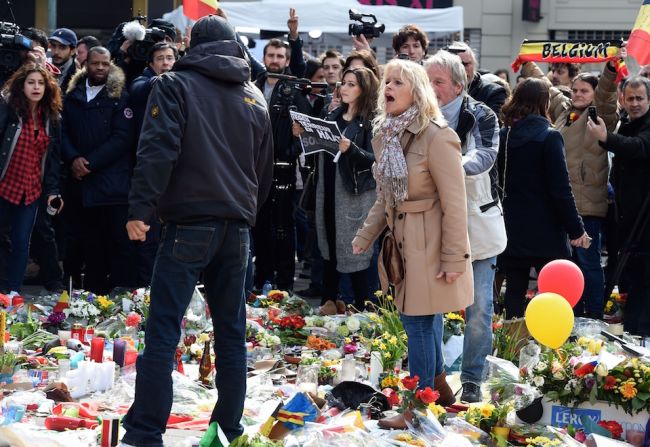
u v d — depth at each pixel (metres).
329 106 10.25
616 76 10.30
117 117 10.56
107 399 6.70
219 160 5.37
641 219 9.48
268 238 10.86
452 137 6.08
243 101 5.52
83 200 10.59
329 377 7.32
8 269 10.16
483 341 6.96
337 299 10.13
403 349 7.46
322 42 17.81
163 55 10.58
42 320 8.71
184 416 6.27
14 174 10.01
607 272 11.34
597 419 6.36
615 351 6.94
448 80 6.79
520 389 6.45
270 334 8.53
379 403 6.48
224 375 5.52
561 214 8.46
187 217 5.31
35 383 6.97
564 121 10.64
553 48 12.13
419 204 6.15
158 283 5.30
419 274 6.14
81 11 21.48
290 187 10.75
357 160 9.03
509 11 24.56
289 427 5.73
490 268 6.99
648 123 9.55
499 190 8.12
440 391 6.75
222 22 5.58
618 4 24.52
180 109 5.29
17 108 9.95
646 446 6.26
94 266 11.00
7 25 10.78
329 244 9.58
